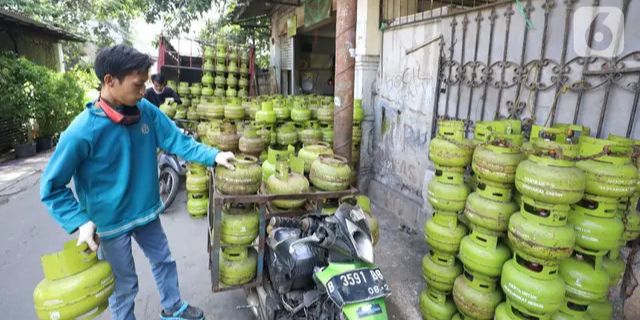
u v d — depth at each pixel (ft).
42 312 4.95
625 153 5.74
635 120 6.97
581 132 6.86
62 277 5.09
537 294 5.69
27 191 17.89
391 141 14.83
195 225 13.38
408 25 13.37
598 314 6.71
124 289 6.76
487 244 6.73
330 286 5.47
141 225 6.79
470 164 7.63
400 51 13.96
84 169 5.92
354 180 15.51
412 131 13.44
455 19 11.14
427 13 12.32
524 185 5.67
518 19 9.20
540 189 5.41
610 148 5.73
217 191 7.38
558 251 5.49
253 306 7.82
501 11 9.64
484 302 6.79
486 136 7.52
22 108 25.27
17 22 28.32
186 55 26.16
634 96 6.96
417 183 13.33
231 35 41.98
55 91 28.60
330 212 7.85
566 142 6.41
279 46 32.42
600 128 7.56
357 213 6.16
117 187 6.21
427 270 7.89
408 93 13.57
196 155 7.22
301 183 7.56
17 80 25.00
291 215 8.36
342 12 9.52
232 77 23.50
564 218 5.60
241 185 7.02
